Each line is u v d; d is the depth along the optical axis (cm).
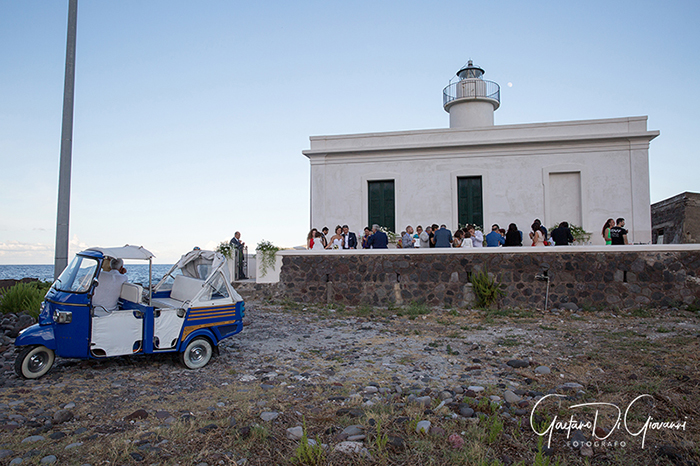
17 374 541
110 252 579
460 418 435
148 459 354
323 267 1249
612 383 527
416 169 1562
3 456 352
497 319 983
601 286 1074
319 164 1627
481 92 1825
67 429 410
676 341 705
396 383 548
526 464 353
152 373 584
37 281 1243
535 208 1476
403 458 360
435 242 1234
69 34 971
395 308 1134
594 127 1459
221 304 637
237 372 595
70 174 968
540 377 562
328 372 593
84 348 550
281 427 416
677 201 1878
